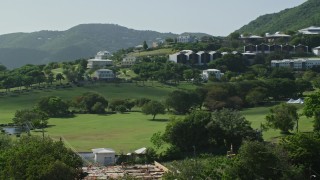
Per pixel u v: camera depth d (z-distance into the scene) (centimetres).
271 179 12556
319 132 15775
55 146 13950
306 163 13725
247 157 12588
